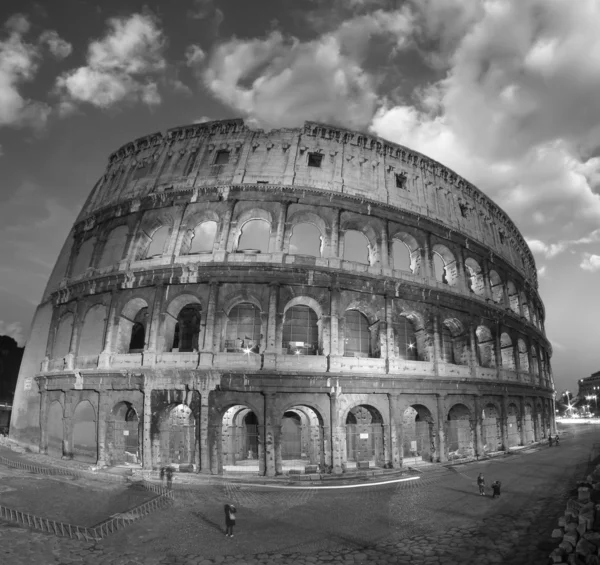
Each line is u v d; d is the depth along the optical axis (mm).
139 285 44281
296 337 46094
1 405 81125
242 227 47719
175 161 50688
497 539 22844
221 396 39781
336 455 39500
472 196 63000
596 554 17234
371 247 49594
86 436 46250
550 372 82000
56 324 51656
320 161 49594
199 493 32844
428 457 46281
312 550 21953
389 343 44625
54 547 21984
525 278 70562
